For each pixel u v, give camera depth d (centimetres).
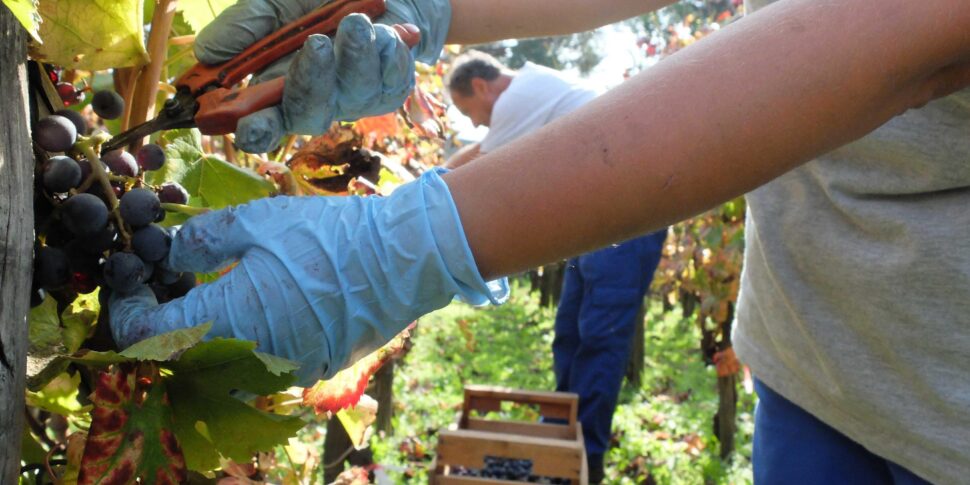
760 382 178
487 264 85
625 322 386
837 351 147
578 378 391
